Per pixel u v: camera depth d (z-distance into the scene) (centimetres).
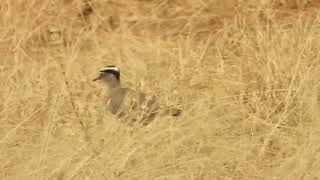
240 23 5166
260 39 4644
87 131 3934
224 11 5600
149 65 4847
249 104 4216
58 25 5541
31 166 3753
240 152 3797
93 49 5303
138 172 3622
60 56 5191
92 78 4869
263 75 4372
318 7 5506
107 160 3644
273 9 5431
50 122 4019
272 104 4200
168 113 4053
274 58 4438
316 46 4631
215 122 4000
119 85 4319
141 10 5778
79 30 5575
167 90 4334
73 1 5744
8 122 4284
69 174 3625
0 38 5303
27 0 5600
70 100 4281
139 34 5588
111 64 5025
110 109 4253
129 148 3731
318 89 4194
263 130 4012
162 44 5241
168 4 5784
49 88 4494
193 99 4247
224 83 4384
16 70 4806
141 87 4497
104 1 5803
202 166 3688
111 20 5731
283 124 4047
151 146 3800
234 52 4812
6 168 3841
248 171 3681
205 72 4528
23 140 4081
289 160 3650
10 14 5525
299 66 4341
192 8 5716
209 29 5506
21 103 4416
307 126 3962
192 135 3866
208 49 5034
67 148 3834
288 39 4675
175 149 3794
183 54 4947
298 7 5522
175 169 3691
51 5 5653
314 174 3556
